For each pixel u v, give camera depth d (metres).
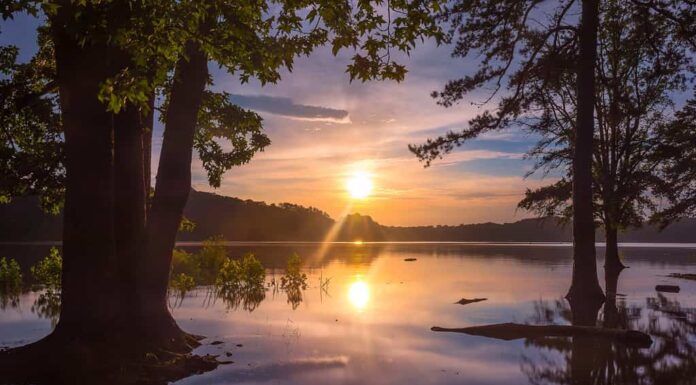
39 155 15.23
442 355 10.18
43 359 8.64
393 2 8.53
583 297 18.88
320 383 8.23
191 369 8.92
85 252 9.23
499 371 9.05
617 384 8.25
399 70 9.01
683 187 28.14
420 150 21.94
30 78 13.70
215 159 19.55
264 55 9.05
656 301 18.28
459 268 34.38
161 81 7.93
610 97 28.39
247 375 8.62
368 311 15.56
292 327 12.95
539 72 21.39
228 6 8.09
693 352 10.45
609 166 30.52
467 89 21.39
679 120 27.69
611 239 32.44
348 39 8.99
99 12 7.18
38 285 23.00
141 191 10.63
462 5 20.75
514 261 43.31
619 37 28.09
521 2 20.20
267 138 19.80
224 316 14.62
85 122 9.21
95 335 9.12
